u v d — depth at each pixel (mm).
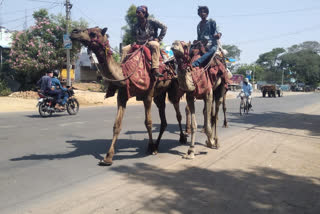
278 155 6355
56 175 4941
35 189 4289
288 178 4816
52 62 25969
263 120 13094
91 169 5293
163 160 5930
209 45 6656
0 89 23531
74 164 5602
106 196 4020
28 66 25047
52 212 3525
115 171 5176
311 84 93812
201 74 6062
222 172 5105
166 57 6656
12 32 28516
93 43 5062
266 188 4340
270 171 5180
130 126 10508
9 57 28500
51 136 8391
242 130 9930
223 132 9477
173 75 6598
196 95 6031
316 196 4062
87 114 14297
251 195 4066
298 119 13742
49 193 4141
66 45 22969
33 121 11555
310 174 5035
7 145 7160
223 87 7141
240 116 14773
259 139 8219
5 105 17125
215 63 6840
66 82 23516
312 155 6434
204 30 6910
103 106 19344
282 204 3781
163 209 3596
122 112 5645
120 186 4410
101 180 4703
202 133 9273
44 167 5395
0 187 4359
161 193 4117
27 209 3615
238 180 4684
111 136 8484
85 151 6629
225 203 3787
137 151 6680
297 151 6797
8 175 4918
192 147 6090
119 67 5441
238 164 5613
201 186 4398
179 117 7523
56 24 27031
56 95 13172
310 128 10750
